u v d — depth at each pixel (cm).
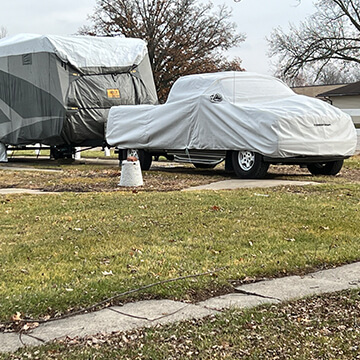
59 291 457
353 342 358
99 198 894
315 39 3375
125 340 366
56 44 1612
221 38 4412
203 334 371
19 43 1691
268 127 1093
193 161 1323
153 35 4219
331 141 1136
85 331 382
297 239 633
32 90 1661
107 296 448
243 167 1181
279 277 504
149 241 623
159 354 343
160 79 4272
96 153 2512
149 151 1452
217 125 1205
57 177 1278
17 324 397
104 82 1642
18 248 598
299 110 1120
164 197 893
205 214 757
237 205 817
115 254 570
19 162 1889
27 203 859
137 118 1427
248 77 1286
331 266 538
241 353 343
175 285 469
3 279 496
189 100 1276
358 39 3312
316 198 882
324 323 390
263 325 386
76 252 580
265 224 702
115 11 4219
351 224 703
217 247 596
